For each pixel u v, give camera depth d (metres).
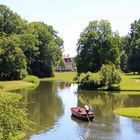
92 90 93.50
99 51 117.81
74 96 80.69
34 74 146.62
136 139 41.25
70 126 47.94
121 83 98.12
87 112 52.25
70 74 167.38
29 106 64.50
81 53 118.38
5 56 108.12
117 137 42.09
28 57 134.00
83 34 119.88
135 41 143.00
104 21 119.81
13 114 30.75
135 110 56.88
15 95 74.44
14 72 113.75
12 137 32.16
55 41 158.38
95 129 46.06
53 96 80.31
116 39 120.31
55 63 156.00
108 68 93.62
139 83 98.50
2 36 113.69
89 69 117.31
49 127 47.19
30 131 44.59
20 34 128.00
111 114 56.03
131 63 140.62
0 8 128.25
